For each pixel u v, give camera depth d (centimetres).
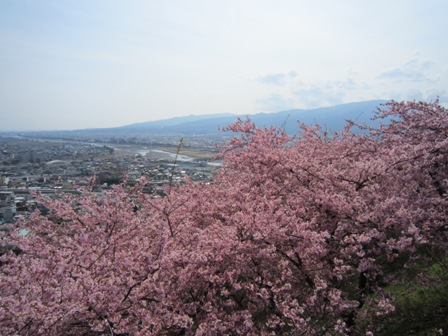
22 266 629
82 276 539
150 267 620
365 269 695
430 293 783
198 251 700
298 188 944
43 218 903
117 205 830
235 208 945
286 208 870
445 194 771
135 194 882
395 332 699
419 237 634
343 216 811
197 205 974
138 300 567
